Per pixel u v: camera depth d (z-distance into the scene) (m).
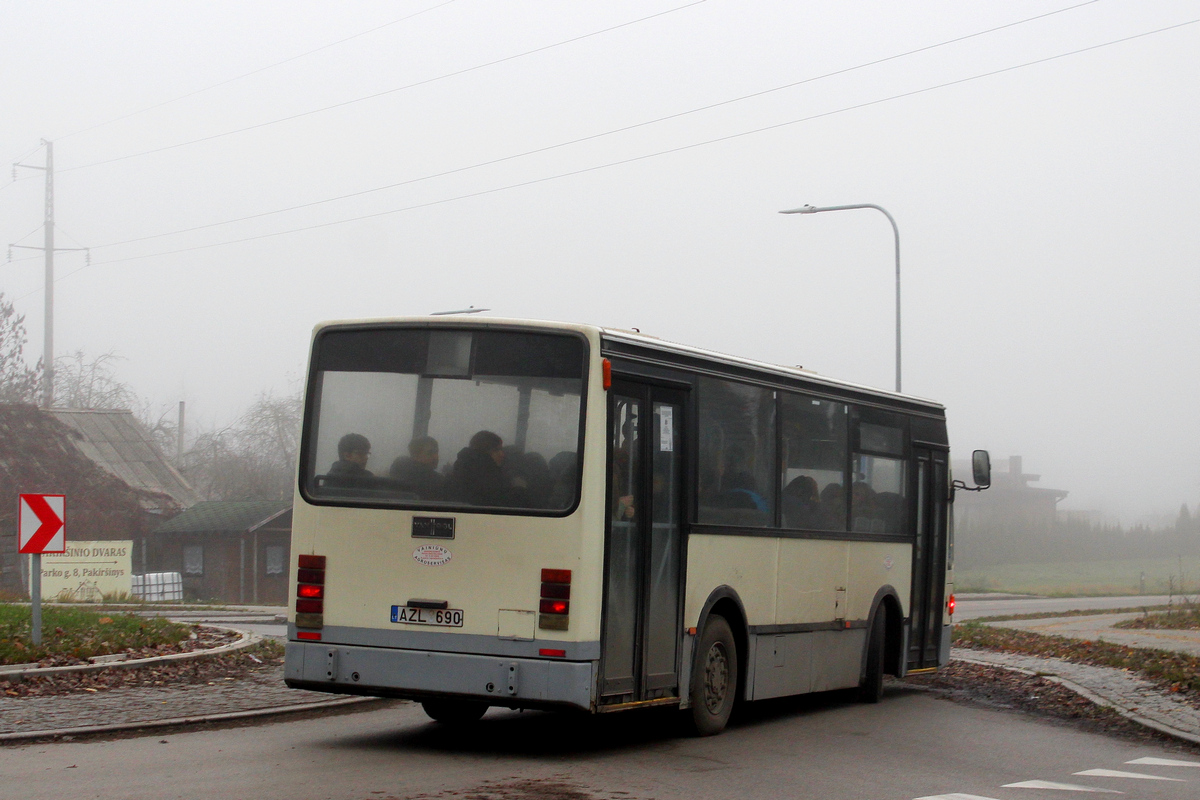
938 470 16.28
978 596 52.22
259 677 13.88
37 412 52.84
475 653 9.36
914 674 16.56
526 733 11.01
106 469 53.31
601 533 9.41
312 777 8.27
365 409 9.90
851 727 12.48
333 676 9.63
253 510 53.19
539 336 9.62
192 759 8.91
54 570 34.91
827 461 13.34
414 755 9.43
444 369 9.76
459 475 9.57
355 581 9.70
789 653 12.48
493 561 9.39
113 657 14.00
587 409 9.41
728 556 11.30
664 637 10.32
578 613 9.20
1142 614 34.72
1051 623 29.80
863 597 14.17
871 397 14.48
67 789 7.64
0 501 47.44
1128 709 13.75
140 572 52.00
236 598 51.88
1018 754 11.03
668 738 10.99
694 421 10.78
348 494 9.82
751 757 10.08
